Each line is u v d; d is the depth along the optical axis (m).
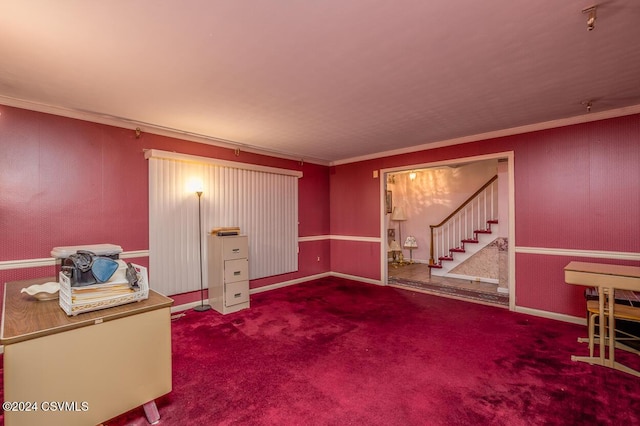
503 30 1.84
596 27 1.80
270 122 3.65
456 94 2.83
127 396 1.71
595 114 3.38
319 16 1.69
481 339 3.13
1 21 1.69
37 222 3.04
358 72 2.39
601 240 3.38
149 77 2.44
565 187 3.60
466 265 5.91
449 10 1.64
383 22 1.75
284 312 4.00
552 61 2.22
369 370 2.53
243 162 4.88
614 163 3.30
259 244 5.03
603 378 2.38
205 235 4.33
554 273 3.69
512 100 2.99
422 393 2.21
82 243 3.31
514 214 3.97
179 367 2.57
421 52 2.09
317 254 6.11
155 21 1.72
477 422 1.89
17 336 1.36
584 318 3.50
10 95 2.80
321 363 2.65
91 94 2.78
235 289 4.04
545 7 1.62
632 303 2.74
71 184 3.25
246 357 2.75
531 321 3.63
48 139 3.11
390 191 7.89
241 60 2.19
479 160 4.29
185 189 4.14
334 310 4.09
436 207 7.28
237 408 2.04
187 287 4.14
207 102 2.99
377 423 1.89
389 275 6.28
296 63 2.23
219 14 1.66
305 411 2.01
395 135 4.29
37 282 2.41
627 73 2.42
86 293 1.67
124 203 3.62
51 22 1.71
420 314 3.92
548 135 3.71
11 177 2.91
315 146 4.94
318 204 6.15
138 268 1.96
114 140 3.55
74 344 1.53
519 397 2.15
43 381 1.44
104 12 1.63
